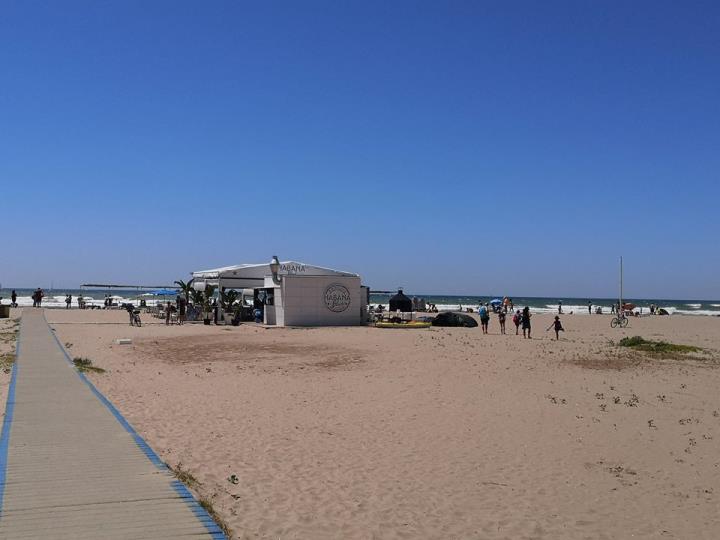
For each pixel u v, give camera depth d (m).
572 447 10.43
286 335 30.72
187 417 11.83
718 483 8.78
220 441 10.14
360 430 11.22
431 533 6.76
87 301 83.00
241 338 28.95
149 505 6.53
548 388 15.88
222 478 8.24
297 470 8.75
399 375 17.73
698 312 97.25
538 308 104.62
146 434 10.38
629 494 8.27
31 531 5.80
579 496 8.13
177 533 5.84
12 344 23.62
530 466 9.33
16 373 15.80
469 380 16.95
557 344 27.83
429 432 11.17
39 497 6.70
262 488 7.91
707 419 12.67
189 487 7.52
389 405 13.48
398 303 42.91
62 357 19.28
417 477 8.64
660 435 11.32
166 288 60.72
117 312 52.38
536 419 12.36
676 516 7.56
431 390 15.36
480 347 25.73
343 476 8.56
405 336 30.55
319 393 14.81
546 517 7.38
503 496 8.02
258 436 10.57
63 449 8.58
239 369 18.78
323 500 7.59
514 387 15.95
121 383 15.60
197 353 22.89
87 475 7.46
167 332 32.12
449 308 93.12
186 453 9.34
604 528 7.13
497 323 46.53
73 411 11.08
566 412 13.06
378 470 8.88
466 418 12.34
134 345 25.33
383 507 7.45
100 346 24.50
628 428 11.78
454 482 8.49
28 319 38.00
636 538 6.89
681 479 8.93
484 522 7.14
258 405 13.23
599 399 14.54
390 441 10.50
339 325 37.84
